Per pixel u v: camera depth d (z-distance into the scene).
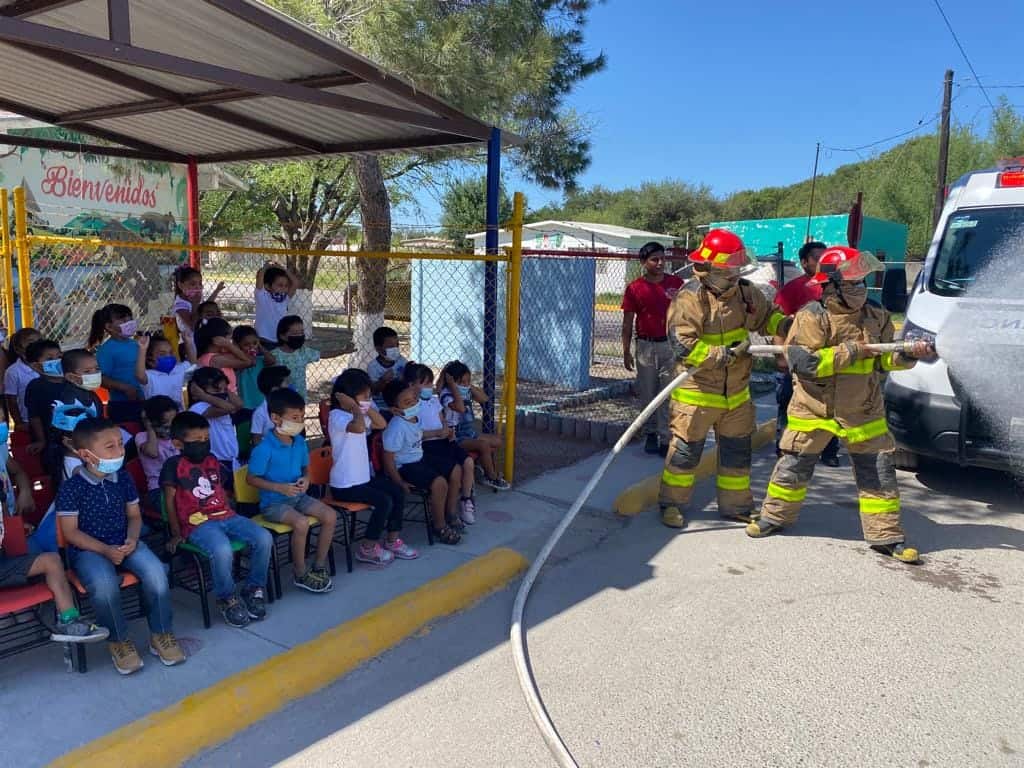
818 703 3.41
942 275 6.42
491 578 4.57
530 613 4.25
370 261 11.27
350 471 4.61
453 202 16.77
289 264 12.84
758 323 5.48
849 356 4.79
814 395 5.11
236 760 2.97
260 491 4.30
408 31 6.89
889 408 6.18
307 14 7.92
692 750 3.08
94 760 2.78
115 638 3.39
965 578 4.74
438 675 3.61
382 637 3.84
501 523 5.50
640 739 3.14
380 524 4.60
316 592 4.24
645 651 3.84
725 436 5.67
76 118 6.66
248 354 5.54
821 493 6.46
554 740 3.04
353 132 6.68
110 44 3.46
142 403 5.01
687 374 5.04
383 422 4.72
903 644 3.92
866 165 40.91
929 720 3.29
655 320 7.10
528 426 8.41
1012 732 3.22
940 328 5.83
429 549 4.96
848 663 3.74
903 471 7.07
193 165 8.14
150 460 4.39
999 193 6.46
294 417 4.18
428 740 3.12
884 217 35.16
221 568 3.76
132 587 3.80
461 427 6.06
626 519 5.79
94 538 3.41
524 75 8.03
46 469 4.49
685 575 4.77
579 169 13.16
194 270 6.46
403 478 4.98
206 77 3.84
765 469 7.33
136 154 7.69
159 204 10.85
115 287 9.59
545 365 11.20
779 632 4.04
